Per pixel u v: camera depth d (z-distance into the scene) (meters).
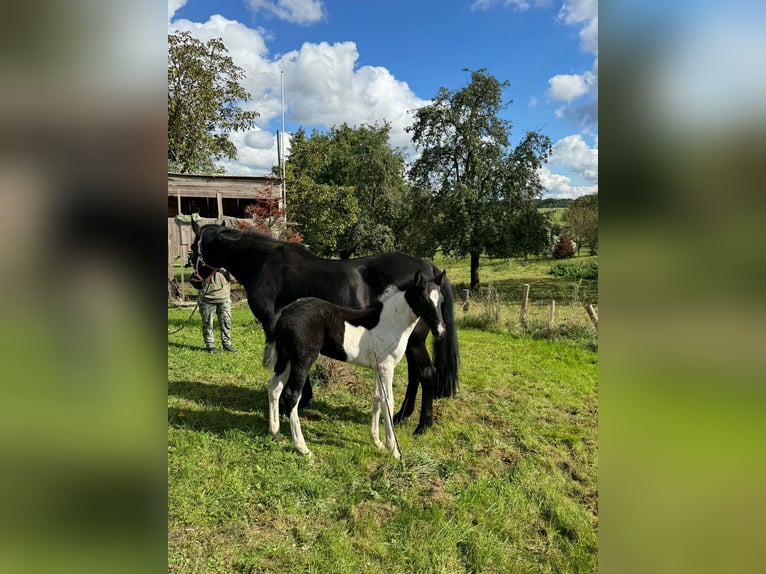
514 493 3.23
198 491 3.04
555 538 2.85
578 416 4.77
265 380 5.39
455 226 18.17
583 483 3.50
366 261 4.37
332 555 2.55
